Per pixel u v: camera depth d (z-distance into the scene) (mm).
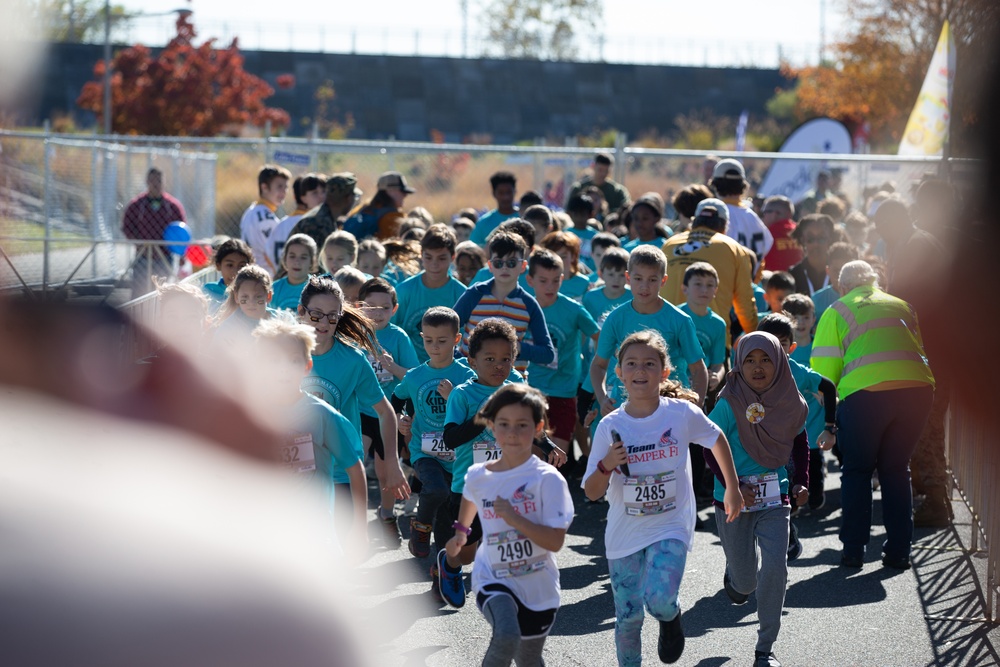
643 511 7414
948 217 12227
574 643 8625
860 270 11203
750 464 8367
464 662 8047
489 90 102000
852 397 10797
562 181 26875
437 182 35000
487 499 6766
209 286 12836
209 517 3715
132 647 3357
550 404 12695
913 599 9844
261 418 6523
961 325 11477
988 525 9797
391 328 11773
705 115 100375
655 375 7473
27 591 3285
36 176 36000
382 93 99250
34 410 3857
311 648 3646
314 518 6883
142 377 5676
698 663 8203
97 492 3574
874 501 13867
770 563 8109
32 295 4586
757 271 15844
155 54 80188
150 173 25953
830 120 33531
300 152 24688
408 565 10672
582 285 14867
